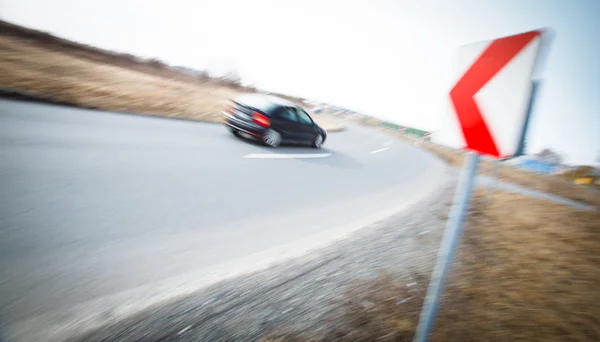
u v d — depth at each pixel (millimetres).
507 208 6246
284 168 5871
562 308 2584
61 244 2094
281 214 3654
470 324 2125
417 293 2434
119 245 2268
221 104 13430
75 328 1501
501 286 2785
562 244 4418
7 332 1395
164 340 1538
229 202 3621
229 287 2080
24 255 1890
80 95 6895
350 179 6336
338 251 2963
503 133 1275
